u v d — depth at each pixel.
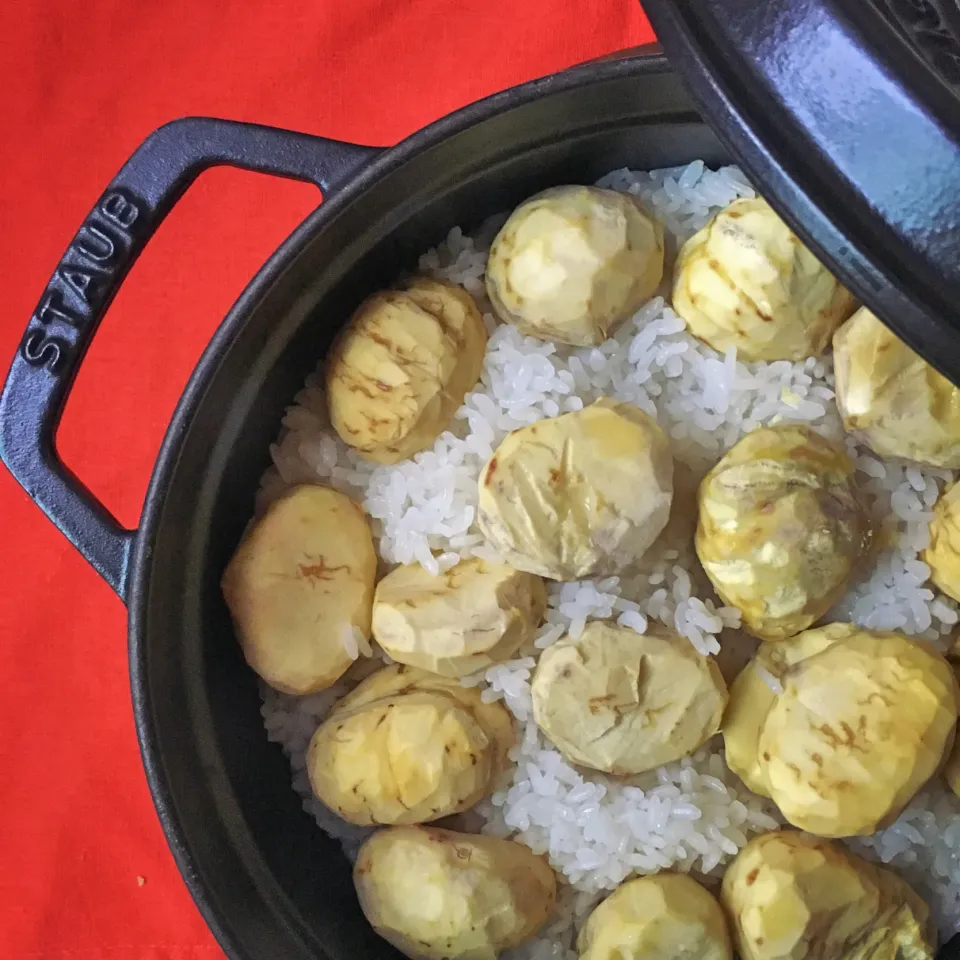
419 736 0.32
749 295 0.32
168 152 0.31
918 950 0.32
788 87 0.24
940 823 0.33
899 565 0.33
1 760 0.39
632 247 0.33
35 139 0.40
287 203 0.40
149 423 0.40
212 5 0.40
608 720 0.32
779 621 0.32
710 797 0.33
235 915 0.30
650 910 0.32
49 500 0.30
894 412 0.31
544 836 0.33
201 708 0.31
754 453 0.32
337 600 0.33
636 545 0.32
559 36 0.39
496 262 0.33
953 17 0.26
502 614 0.32
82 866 0.39
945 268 0.24
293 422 0.34
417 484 0.34
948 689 0.31
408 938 0.32
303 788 0.34
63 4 0.40
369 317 0.33
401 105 0.39
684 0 0.25
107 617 0.39
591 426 0.32
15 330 0.40
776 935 0.31
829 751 0.31
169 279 0.40
